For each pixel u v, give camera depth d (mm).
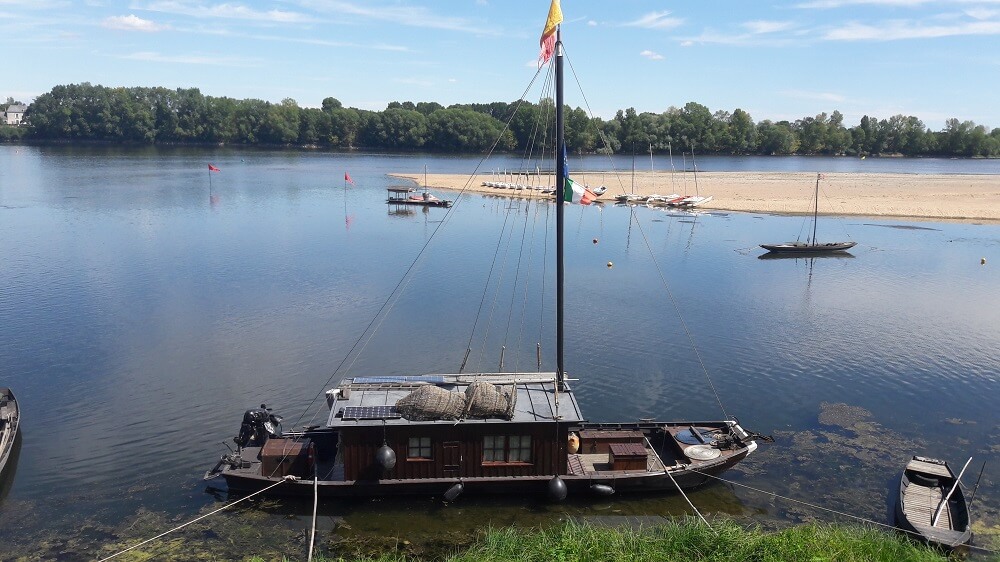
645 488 31547
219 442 36281
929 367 48281
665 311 61406
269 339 52062
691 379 45625
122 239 91312
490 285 69375
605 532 25406
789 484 33156
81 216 110062
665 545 23984
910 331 56688
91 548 27688
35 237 91000
